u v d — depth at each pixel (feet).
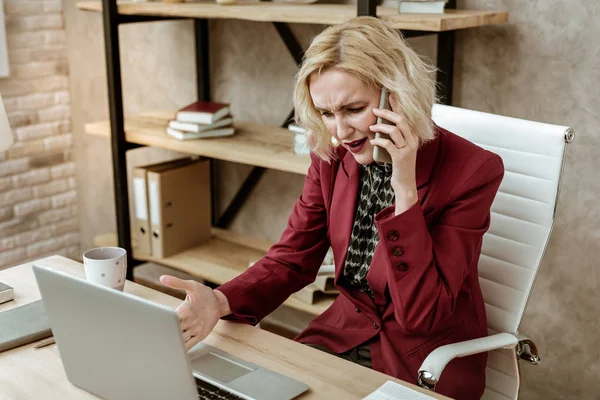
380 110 4.80
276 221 10.09
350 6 8.13
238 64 9.88
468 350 4.99
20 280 5.68
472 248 5.07
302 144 8.13
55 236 12.28
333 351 5.65
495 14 7.22
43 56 11.45
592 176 7.41
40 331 4.76
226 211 10.46
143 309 3.51
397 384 4.18
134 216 10.68
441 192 5.16
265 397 4.01
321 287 8.20
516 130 5.60
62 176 12.17
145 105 11.15
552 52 7.36
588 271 7.65
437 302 4.93
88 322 3.82
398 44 4.90
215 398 4.03
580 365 7.93
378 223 4.88
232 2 8.46
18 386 4.21
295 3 8.59
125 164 9.38
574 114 7.38
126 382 3.85
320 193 5.82
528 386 8.38
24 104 11.37
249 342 4.74
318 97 4.95
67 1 11.46
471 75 7.95
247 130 9.44
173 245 9.73
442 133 5.38
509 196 5.63
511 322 5.65
